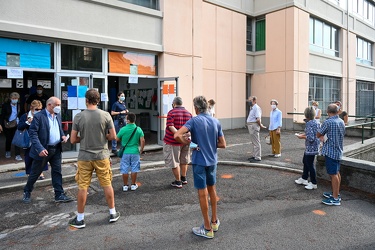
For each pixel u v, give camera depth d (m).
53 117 5.19
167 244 3.75
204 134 3.96
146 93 13.82
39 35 7.57
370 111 19.81
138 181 6.53
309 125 5.85
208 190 4.10
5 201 5.29
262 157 8.73
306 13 16.22
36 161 5.12
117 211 4.84
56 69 8.05
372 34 24.47
